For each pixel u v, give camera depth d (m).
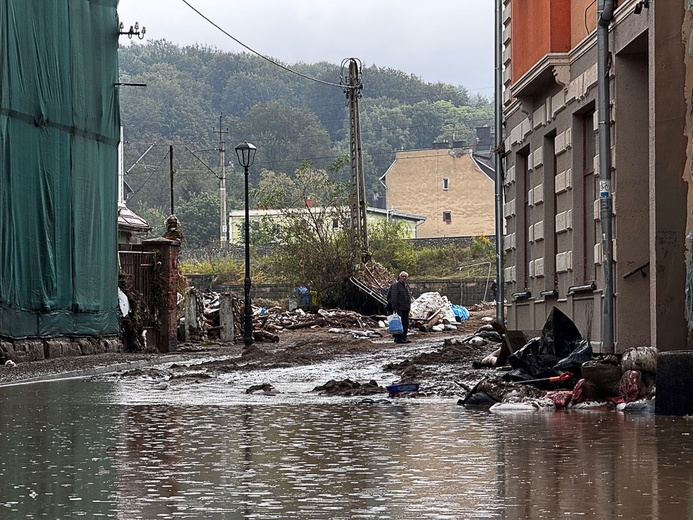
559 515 6.03
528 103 21.28
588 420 11.77
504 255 24.73
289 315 47.16
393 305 34.00
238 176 137.12
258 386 17.06
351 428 11.16
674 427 10.83
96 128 28.83
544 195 20.52
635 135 16.12
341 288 52.69
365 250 53.88
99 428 11.45
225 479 7.65
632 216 16.06
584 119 18.44
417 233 110.81
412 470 7.98
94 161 28.75
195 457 8.93
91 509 6.46
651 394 13.17
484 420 11.92
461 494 6.84
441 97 197.12
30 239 25.28
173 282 32.25
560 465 8.07
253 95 191.38
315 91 186.88
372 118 175.88
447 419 12.08
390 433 10.62
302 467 8.24
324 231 54.19
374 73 194.75
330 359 25.16
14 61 24.50
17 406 14.55
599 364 13.77
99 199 29.02
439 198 111.62
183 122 161.12
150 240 32.19
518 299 23.09
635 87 16.12
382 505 6.49
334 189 55.41
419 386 16.62
